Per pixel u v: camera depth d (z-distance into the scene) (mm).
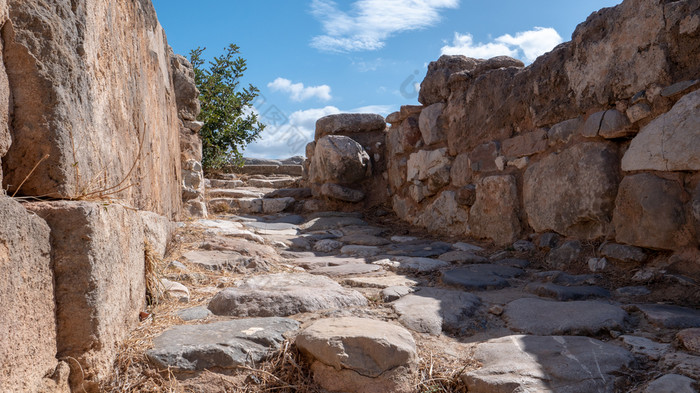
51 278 1737
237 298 2789
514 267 3857
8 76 1755
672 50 3189
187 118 6094
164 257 3576
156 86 4125
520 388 1944
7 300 1426
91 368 1833
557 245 3980
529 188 4312
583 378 1984
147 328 2383
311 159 7328
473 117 5078
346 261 4199
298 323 2508
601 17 3744
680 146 3012
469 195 4988
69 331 1802
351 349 2090
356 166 6535
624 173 3510
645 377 1994
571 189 3857
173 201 4867
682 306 2742
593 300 2973
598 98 3715
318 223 5930
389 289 3209
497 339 2416
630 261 3322
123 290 2223
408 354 2098
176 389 1978
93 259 1836
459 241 4969
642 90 3363
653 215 3158
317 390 2064
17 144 1784
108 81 2473
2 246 1410
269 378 2088
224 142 8898
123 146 2730
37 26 1796
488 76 4918
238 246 4242
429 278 3697
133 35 3221
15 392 1451
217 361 2104
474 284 3352
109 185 2389
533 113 4344
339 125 6855
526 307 2824
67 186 1890
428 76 5797
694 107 2975
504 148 4695
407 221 6117
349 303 2916
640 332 2441
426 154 5711
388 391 2037
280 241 4945
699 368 1934
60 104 1859
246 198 6910
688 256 3006
